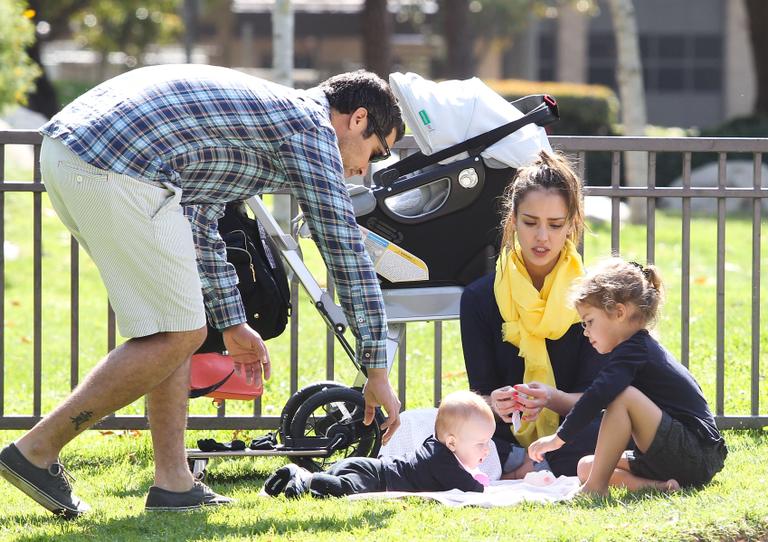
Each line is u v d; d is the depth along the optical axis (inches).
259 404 510.3
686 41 3887.8
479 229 447.5
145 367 357.4
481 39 3272.6
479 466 430.3
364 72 386.9
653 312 396.2
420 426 447.2
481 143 438.0
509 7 3093.0
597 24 3848.4
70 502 375.9
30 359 740.0
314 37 3405.5
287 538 335.9
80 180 344.2
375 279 366.6
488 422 402.0
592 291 395.9
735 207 1668.3
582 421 382.3
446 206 440.5
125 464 487.8
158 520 362.0
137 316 354.3
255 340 394.9
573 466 432.1
